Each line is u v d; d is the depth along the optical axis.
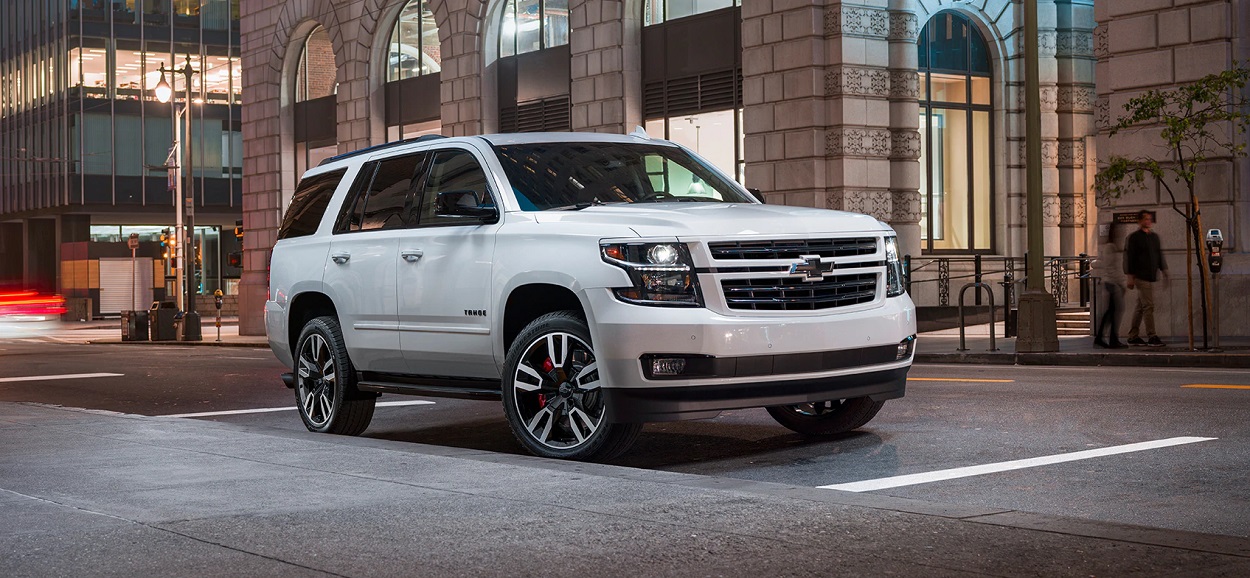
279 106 42.28
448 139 9.37
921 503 5.62
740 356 7.64
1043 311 18.56
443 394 9.06
